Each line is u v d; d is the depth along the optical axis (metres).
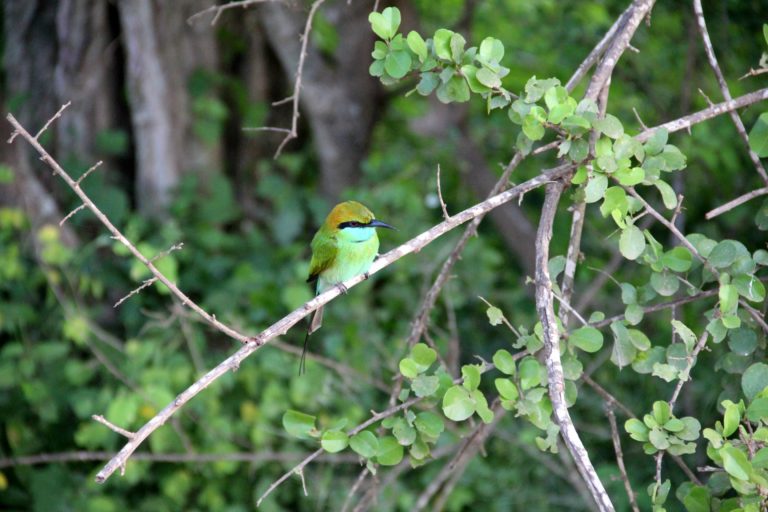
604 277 12.22
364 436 6.21
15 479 12.84
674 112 13.66
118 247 11.99
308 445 12.66
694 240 6.42
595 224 14.59
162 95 14.36
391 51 6.32
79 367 12.09
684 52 13.41
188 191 14.14
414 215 14.41
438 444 12.73
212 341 13.34
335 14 14.95
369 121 15.32
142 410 11.84
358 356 12.84
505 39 16.39
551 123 5.96
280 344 11.62
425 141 16.05
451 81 6.30
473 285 14.27
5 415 12.65
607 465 12.03
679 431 5.86
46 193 13.87
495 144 17.55
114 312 13.88
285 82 15.38
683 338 6.00
